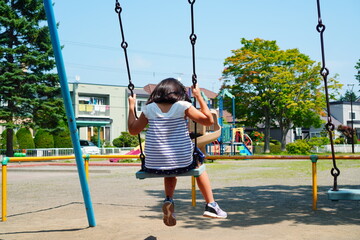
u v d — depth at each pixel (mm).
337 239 4188
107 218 5680
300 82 40594
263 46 41531
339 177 12953
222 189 9703
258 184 10938
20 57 28688
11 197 8898
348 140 52656
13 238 4492
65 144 37719
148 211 6371
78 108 43906
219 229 4777
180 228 4891
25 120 30547
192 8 3658
